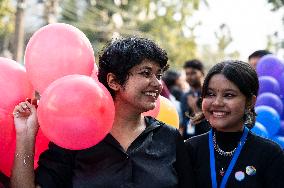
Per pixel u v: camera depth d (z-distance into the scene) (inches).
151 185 92.9
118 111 97.0
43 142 100.5
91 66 100.1
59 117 86.7
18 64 103.7
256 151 111.3
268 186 110.0
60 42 97.6
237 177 110.0
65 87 87.5
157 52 94.6
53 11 462.6
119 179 92.4
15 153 93.9
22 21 418.6
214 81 112.7
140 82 93.6
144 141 96.0
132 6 694.5
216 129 114.6
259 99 192.4
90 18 647.8
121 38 97.1
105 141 94.0
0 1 463.2
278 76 203.0
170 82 311.1
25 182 93.0
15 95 97.6
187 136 235.5
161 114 127.8
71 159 94.9
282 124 192.4
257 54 240.5
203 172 112.6
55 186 93.8
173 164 97.3
